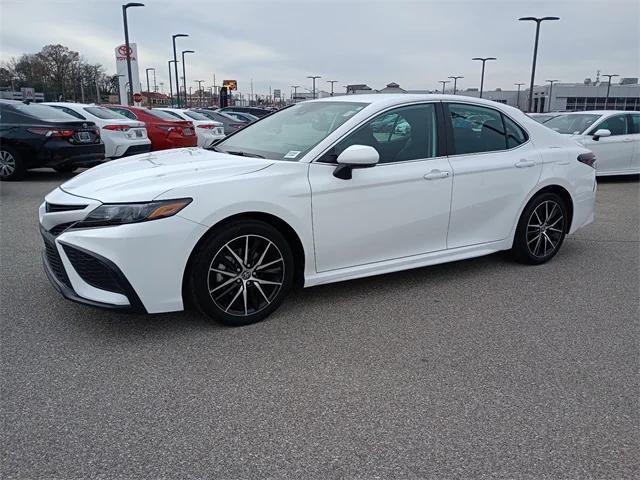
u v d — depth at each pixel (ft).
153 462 7.71
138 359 10.64
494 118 15.96
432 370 10.38
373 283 15.28
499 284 15.33
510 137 16.19
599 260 17.93
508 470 7.63
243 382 9.87
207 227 11.19
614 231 22.39
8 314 12.70
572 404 9.27
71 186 12.32
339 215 12.92
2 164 32.63
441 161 14.53
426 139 14.46
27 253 17.76
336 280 13.32
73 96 217.56
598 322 12.77
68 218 11.09
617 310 13.52
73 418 8.70
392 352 11.10
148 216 10.71
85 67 220.02
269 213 11.91
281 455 7.89
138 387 9.64
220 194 11.36
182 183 11.28
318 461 7.77
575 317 13.05
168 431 8.41
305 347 11.27
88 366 10.36
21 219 23.03
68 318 12.52
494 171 15.38
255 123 16.48
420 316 12.97
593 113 37.78
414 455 7.91
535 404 9.26
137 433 8.36
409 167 13.91
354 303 13.74
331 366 10.49
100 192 11.23
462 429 8.54
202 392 9.52
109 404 9.11
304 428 8.52
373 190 13.28
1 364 10.37
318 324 12.41
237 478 7.41
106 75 222.28
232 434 8.36
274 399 9.33
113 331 11.87
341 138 13.09
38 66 215.51
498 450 8.04
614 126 36.63
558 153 16.98
